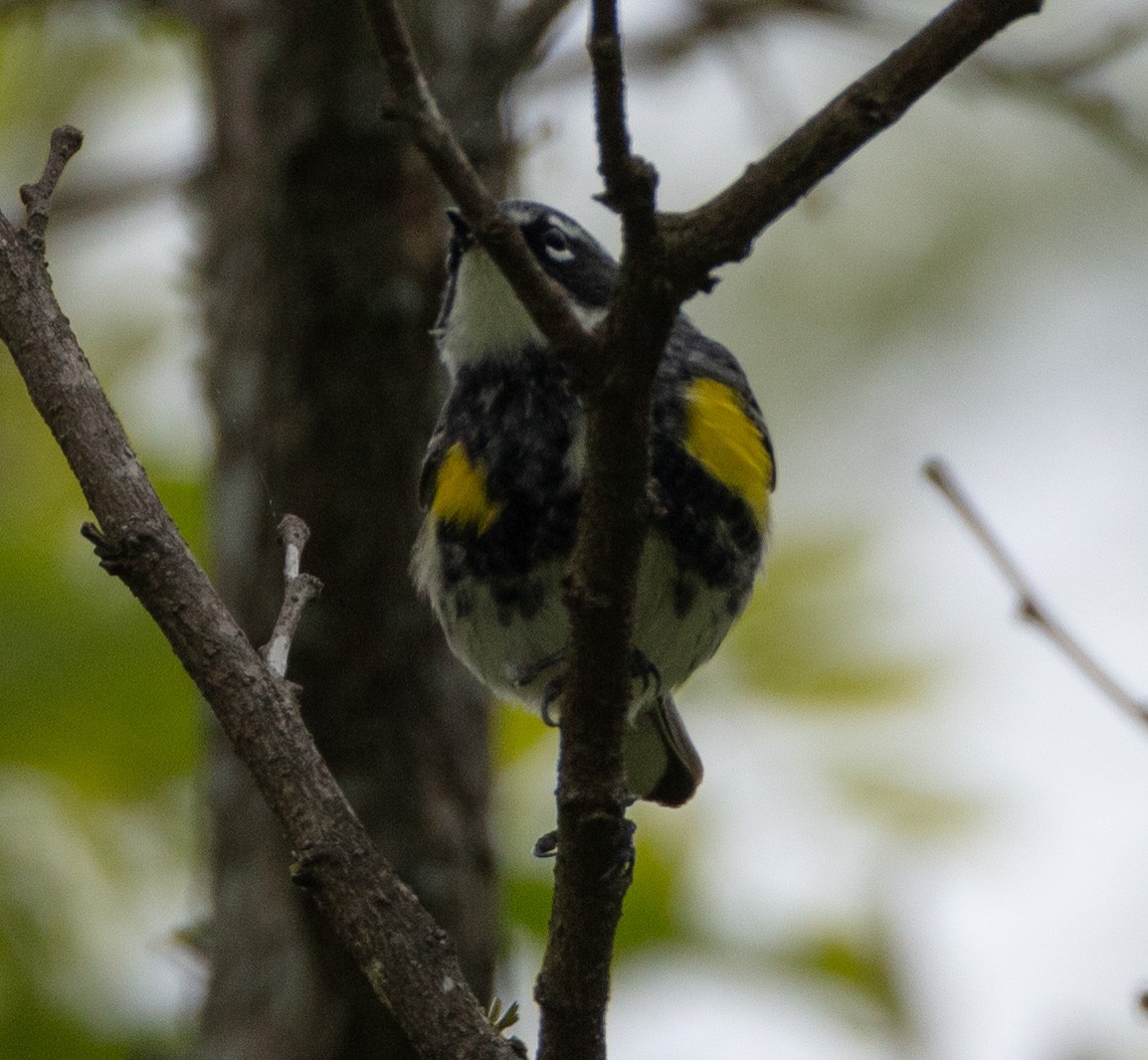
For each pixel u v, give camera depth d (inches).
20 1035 438.6
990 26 210.4
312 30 383.6
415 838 399.5
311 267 391.5
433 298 394.6
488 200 212.1
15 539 471.2
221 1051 397.7
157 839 463.2
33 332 232.7
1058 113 499.5
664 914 440.5
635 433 220.1
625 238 211.6
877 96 210.7
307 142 386.3
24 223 241.4
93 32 590.9
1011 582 310.8
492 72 401.4
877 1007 431.5
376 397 395.5
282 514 399.5
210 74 460.8
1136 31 479.5
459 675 409.1
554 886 243.0
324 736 401.1
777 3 489.7
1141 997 295.9
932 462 319.0
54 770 454.0
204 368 450.3
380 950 226.8
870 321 625.3
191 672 228.4
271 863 401.4
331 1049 389.4
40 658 446.9
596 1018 243.4
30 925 450.9
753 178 212.4
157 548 227.1
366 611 398.6
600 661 230.7
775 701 465.4
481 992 403.2
